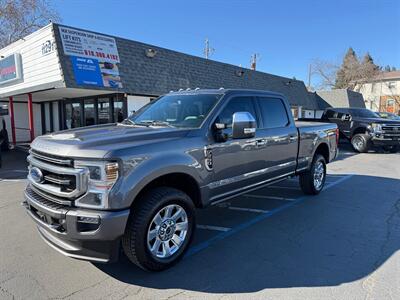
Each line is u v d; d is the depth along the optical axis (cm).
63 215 304
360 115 1526
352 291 317
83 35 1094
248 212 569
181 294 314
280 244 431
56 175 325
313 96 2958
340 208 592
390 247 420
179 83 1423
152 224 344
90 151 305
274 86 2208
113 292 316
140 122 461
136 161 322
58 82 1038
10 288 322
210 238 452
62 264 373
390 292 314
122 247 345
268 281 337
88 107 1534
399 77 5094
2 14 2488
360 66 5238
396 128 1406
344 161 1208
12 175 915
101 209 302
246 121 404
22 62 1267
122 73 1198
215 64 1680
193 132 393
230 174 439
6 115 1825
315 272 355
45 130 1886
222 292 317
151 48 1329
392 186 773
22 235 460
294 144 586
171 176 367
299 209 586
